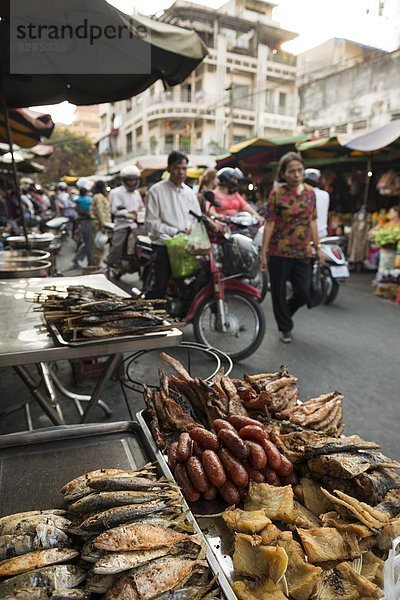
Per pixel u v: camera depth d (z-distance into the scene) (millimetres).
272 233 4539
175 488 1275
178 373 1894
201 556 1067
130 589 968
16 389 3715
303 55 30328
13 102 4672
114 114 46844
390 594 1053
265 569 1088
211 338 4496
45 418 3223
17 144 7703
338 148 9141
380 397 3604
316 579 1079
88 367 3676
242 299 4270
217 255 4090
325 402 1841
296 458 1438
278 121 35969
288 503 1276
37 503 1322
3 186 11578
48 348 1909
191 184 16562
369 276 9242
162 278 4453
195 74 34656
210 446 1427
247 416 1714
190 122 35281
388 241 7074
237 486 1356
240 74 35344
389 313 6230
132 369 4082
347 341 4984
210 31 34125
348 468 1303
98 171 48031
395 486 1312
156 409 1721
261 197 14055
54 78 4078
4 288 3270
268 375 2018
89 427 1658
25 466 1481
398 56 14320
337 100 16734
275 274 4609
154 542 1061
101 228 8414
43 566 1022
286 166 4242
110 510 1153
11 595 954
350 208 11297
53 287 2852
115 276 7641
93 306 2141
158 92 34531
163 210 4434
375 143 7551
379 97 15188
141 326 2111
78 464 1505
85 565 1055
